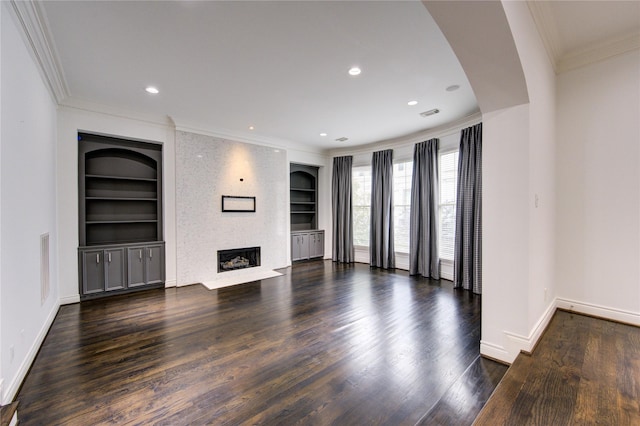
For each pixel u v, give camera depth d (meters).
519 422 1.47
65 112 3.76
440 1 1.58
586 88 2.93
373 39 2.49
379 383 2.08
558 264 3.12
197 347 2.64
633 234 2.71
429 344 2.69
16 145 2.09
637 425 1.42
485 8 1.59
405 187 5.96
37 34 2.31
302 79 3.23
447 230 5.16
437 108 4.15
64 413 1.77
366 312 3.55
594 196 2.90
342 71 3.06
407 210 5.93
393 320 3.29
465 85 3.39
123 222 4.34
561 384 1.78
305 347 2.64
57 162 3.68
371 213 6.41
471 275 4.45
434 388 2.02
